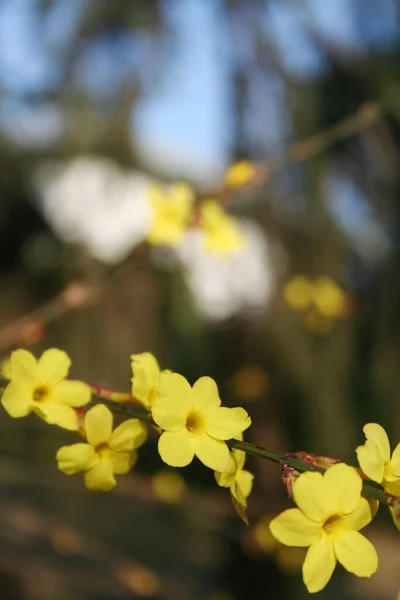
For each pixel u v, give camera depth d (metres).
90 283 0.54
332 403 0.91
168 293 0.97
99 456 0.36
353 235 0.94
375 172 0.89
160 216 0.52
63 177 1.01
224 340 0.96
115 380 0.97
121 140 0.95
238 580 0.96
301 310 0.92
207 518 0.90
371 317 0.93
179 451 0.33
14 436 0.85
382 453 0.33
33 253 1.03
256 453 0.34
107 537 1.06
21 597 1.09
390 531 0.92
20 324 0.50
